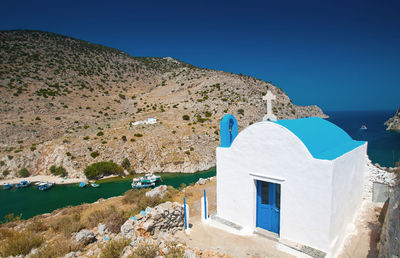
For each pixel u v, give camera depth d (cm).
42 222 1475
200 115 7462
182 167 4872
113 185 4059
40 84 9569
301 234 835
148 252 777
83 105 9188
